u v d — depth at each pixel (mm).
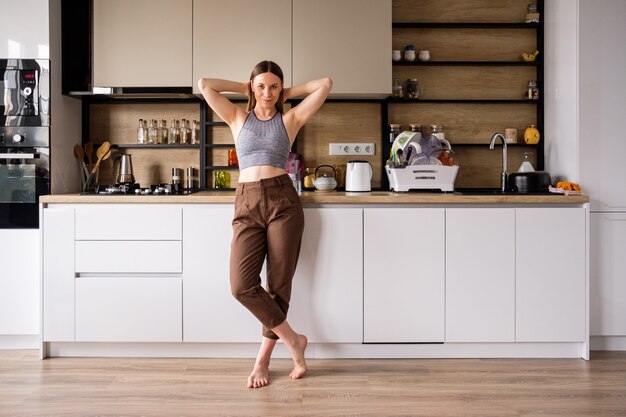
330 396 2391
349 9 3223
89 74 3504
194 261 2865
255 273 2590
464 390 2461
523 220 2877
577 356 2957
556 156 3338
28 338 3094
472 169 3598
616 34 3057
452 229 2871
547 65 3469
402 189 3131
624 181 3066
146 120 3598
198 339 2879
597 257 3059
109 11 3223
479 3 3586
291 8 3221
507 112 3617
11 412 2203
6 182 3043
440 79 3604
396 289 2875
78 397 2369
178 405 2289
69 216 2875
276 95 2623
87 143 3520
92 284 2875
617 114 3066
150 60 3229
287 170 3508
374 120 3592
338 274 2865
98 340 2887
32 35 3062
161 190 3070
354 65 3232
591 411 2230
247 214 2588
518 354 2949
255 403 2314
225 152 3604
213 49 3229
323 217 2854
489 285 2881
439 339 2889
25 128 3059
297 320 2867
